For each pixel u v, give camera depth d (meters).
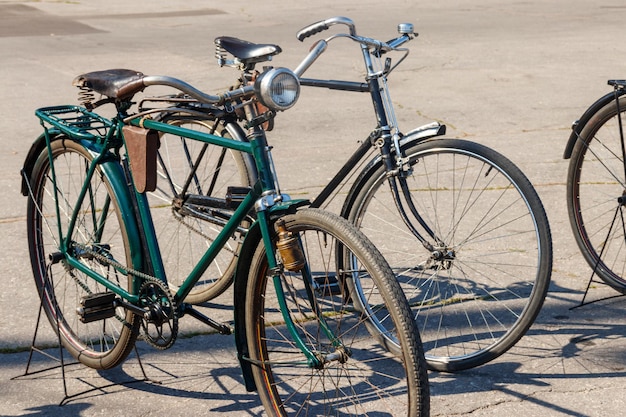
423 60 13.85
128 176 4.24
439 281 5.48
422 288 5.38
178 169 6.49
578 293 5.39
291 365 3.67
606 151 8.27
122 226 4.19
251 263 3.71
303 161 8.43
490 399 4.21
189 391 4.35
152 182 4.04
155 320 4.09
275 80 3.39
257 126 3.65
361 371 4.44
